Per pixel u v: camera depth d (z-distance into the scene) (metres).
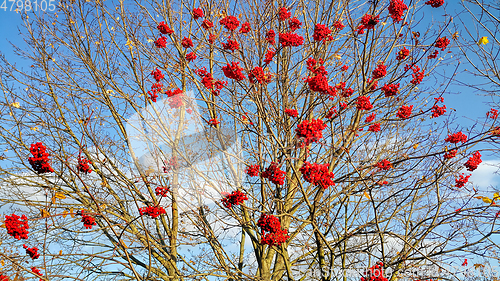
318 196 4.21
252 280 5.05
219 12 5.57
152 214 4.04
